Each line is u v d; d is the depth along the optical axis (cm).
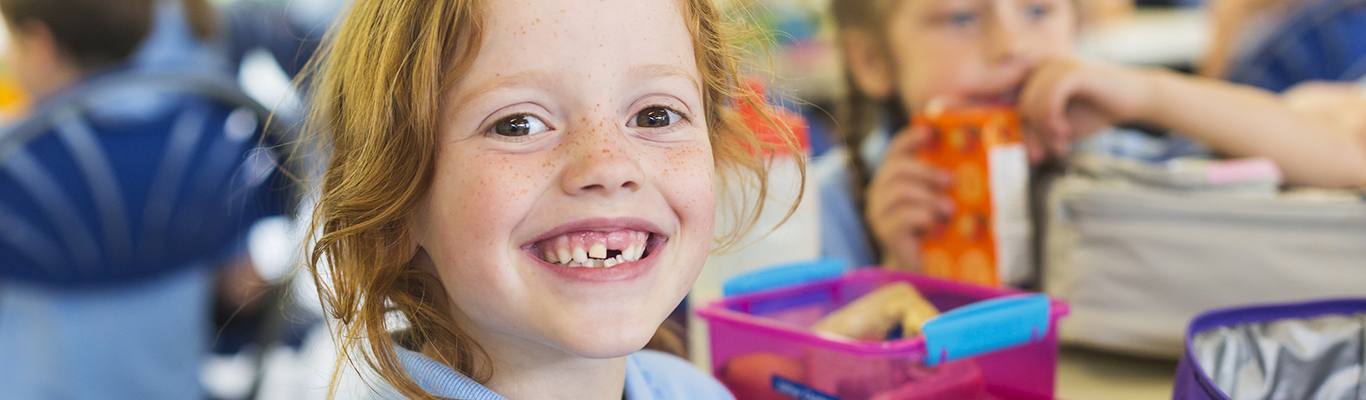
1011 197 83
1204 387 44
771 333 61
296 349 134
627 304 40
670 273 42
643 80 41
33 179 104
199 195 116
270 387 144
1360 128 97
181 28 140
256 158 94
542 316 40
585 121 40
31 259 108
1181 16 281
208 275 132
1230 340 51
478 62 40
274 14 205
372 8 44
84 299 114
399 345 47
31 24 124
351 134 45
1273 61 157
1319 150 92
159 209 113
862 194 98
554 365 45
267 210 108
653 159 42
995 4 91
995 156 81
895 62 97
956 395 62
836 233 94
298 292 71
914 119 89
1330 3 154
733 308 68
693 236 43
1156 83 93
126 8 126
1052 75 90
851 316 65
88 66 127
